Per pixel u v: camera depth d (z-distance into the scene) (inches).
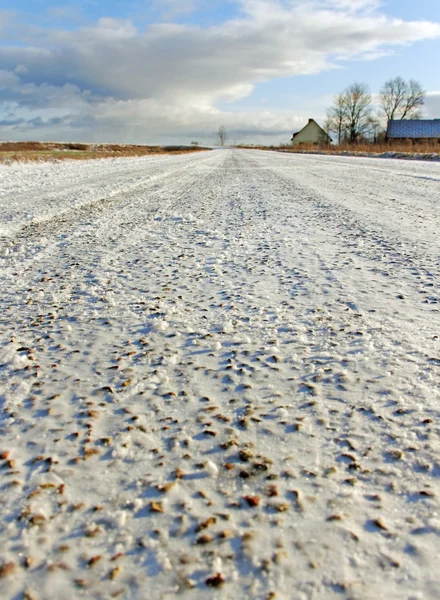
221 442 75.0
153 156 2014.0
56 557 53.5
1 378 98.1
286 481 65.8
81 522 58.6
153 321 127.4
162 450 73.1
